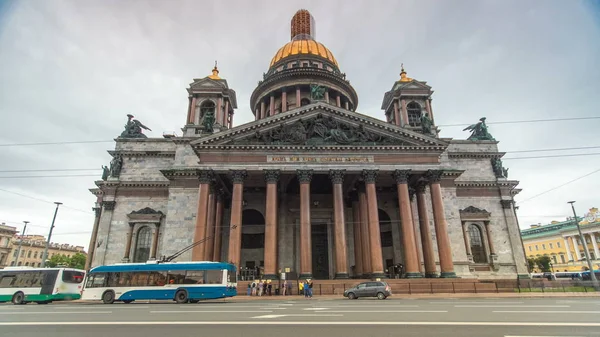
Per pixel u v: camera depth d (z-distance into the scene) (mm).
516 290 36562
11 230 103500
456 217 49719
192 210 47594
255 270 44938
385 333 10812
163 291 28125
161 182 52188
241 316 15742
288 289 35625
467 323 12797
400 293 34375
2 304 29219
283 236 49750
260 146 41156
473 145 56781
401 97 59562
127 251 48938
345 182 47688
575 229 104250
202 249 38281
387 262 50938
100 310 20109
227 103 59375
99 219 55250
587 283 39781
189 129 54469
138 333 11180
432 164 41906
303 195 39406
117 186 52188
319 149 41562
